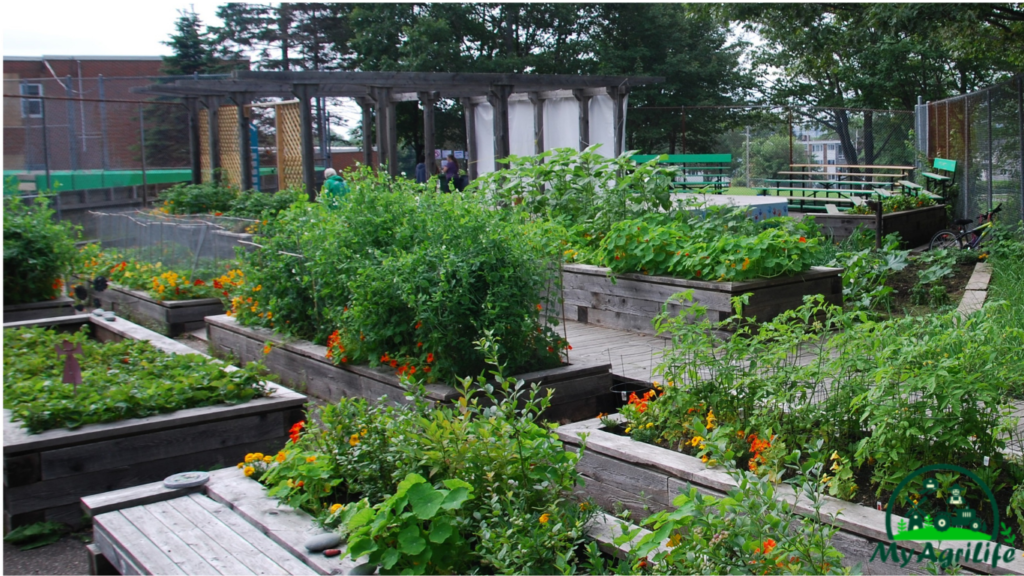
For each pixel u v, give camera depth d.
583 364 5.95
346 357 6.18
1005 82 13.23
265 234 8.09
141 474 4.76
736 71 34.16
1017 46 17.70
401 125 29.05
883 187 18.97
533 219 9.67
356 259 6.11
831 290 7.89
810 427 3.83
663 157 10.05
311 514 3.52
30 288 9.01
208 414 4.95
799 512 3.20
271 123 28.75
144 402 4.94
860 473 3.58
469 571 3.01
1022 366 3.51
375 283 5.65
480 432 3.35
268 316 7.52
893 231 14.04
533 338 5.84
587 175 10.38
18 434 4.56
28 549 4.30
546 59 28.28
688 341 4.21
